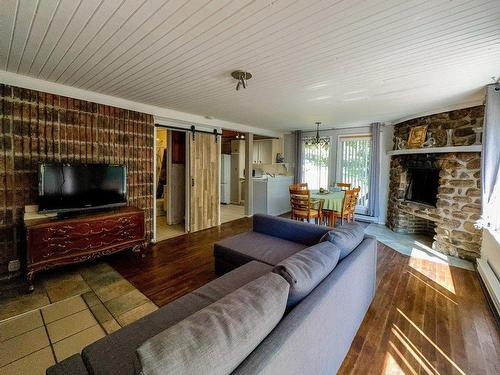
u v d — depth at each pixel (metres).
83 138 3.07
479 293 2.48
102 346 1.15
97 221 2.83
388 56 2.05
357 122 5.18
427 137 4.07
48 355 1.65
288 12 1.47
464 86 2.78
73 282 2.65
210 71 2.41
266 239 2.83
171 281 2.70
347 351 1.67
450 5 1.39
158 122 3.96
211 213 5.01
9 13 1.51
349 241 1.89
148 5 1.42
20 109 2.60
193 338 0.76
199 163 4.67
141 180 3.71
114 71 2.43
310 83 2.72
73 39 1.82
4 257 2.59
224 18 1.54
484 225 2.78
